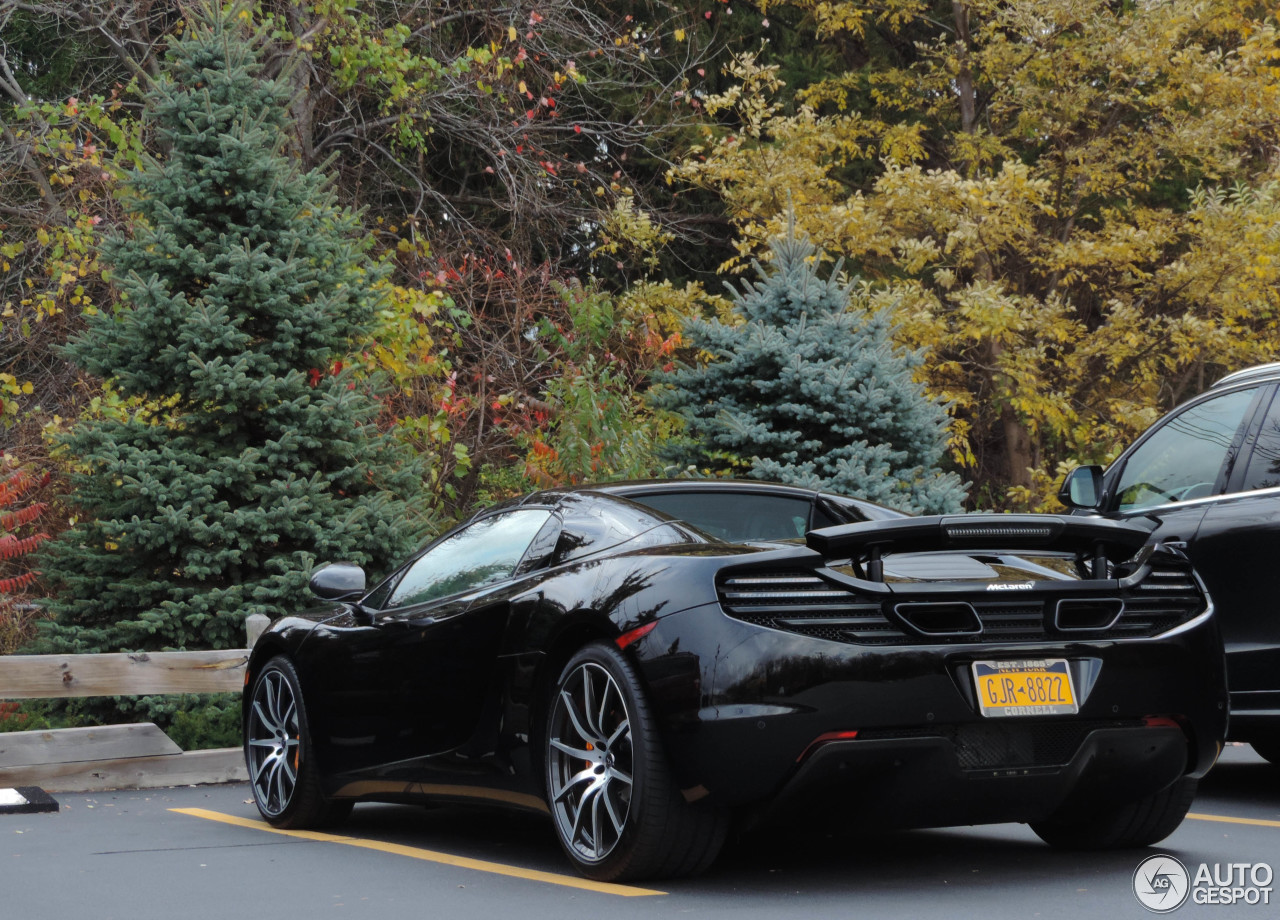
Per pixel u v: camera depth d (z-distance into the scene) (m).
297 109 19.55
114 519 11.37
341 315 12.55
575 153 24.98
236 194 12.29
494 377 17.72
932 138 26.44
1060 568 5.80
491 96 21.08
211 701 11.13
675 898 5.30
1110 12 22.86
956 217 20.97
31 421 17.00
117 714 11.10
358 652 7.10
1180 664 5.69
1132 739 5.57
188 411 12.19
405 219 22.12
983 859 6.21
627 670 5.43
